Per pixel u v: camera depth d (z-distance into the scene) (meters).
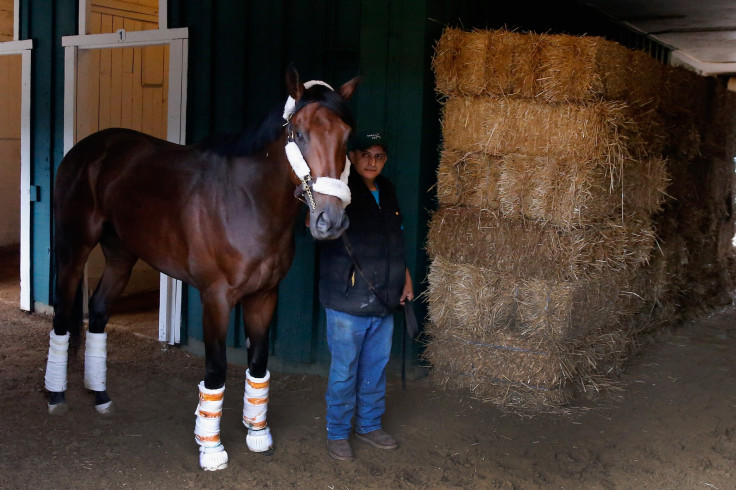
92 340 3.76
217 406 3.14
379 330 3.31
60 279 3.75
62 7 5.48
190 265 3.13
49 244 5.77
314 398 4.11
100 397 3.78
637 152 4.34
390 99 4.20
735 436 3.66
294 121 2.67
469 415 3.89
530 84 3.81
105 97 6.30
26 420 3.62
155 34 4.90
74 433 3.50
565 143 3.76
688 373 4.71
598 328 4.25
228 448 3.37
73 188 3.68
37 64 5.67
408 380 4.38
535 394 4.02
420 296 4.36
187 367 4.62
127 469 3.13
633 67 4.14
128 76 6.51
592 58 3.66
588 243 3.94
